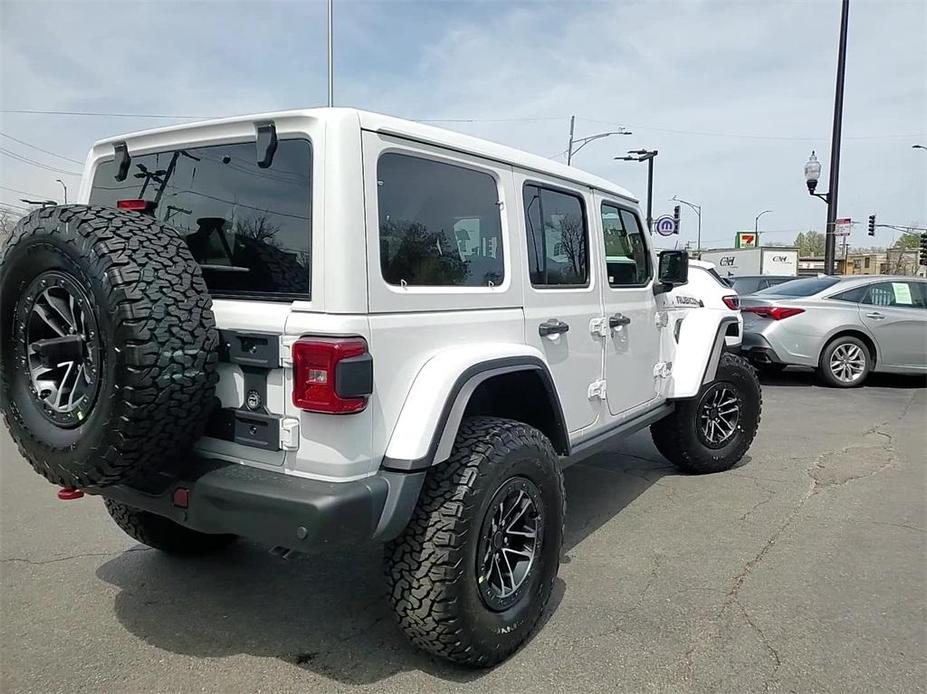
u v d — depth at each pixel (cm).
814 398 871
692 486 515
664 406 488
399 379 256
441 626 257
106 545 406
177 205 288
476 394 324
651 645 296
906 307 948
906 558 384
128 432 226
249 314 250
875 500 481
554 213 362
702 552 394
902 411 789
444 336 277
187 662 284
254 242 260
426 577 254
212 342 242
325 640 301
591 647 294
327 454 237
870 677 273
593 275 392
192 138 281
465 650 264
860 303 942
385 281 254
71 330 247
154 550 399
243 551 397
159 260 236
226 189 270
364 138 246
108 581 358
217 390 260
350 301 236
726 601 334
